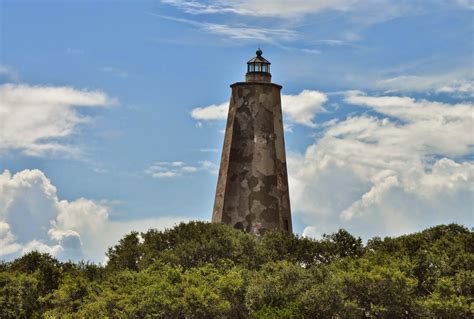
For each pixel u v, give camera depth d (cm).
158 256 6925
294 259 6856
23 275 6781
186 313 5953
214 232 7138
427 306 6059
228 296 6150
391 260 6700
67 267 7369
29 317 6588
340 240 7244
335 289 6006
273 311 5900
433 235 7406
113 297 6119
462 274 6338
